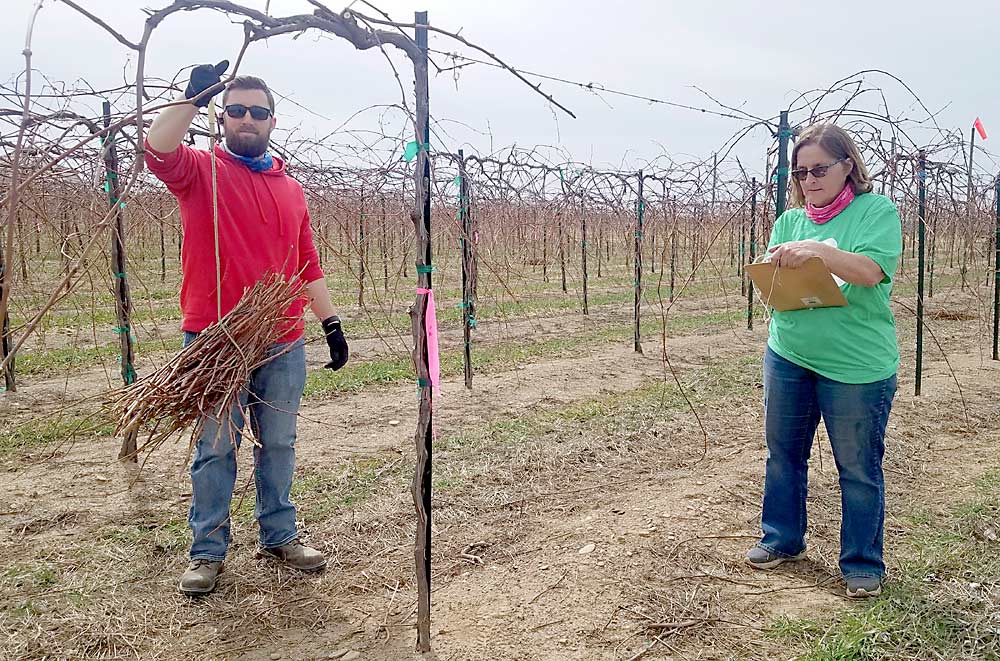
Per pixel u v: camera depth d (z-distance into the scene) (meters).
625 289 13.48
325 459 4.65
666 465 4.55
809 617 2.83
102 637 2.71
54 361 7.05
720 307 11.57
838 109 4.23
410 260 12.86
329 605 2.97
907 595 2.92
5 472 4.35
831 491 4.02
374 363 7.34
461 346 8.43
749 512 3.79
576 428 5.21
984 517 3.66
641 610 2.89
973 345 8.22
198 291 2.84
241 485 4.18
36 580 3.10
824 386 2.95
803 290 2.82
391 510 3.83
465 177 5.92
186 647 2.68
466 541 3.52
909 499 3.95
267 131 2.92
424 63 2.35
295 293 2.63
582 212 10.04
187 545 3.43
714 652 2.63
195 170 2.74
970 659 2.54
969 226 8.30
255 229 2.86
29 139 2.91
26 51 1.47
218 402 2.46
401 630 2.80
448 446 4.82
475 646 2.68
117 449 4.76
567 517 3.79
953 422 5.31
